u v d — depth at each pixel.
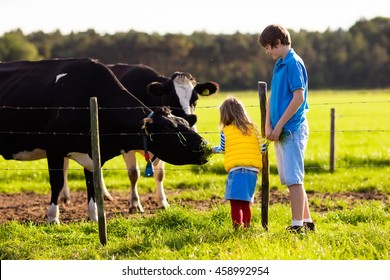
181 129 8.74
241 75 113.88
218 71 114.69
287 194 12.54
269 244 7.09
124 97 9.91
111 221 8.95
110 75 10.14
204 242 7.54
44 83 10.43
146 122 8.69
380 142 24.91
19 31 118.75
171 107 10.98
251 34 124.75
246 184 7.86
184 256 7.03
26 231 8.77
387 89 107.12
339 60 121.12
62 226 9.11
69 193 13.34
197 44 119.75
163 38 116.44
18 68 11.09
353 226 8.46
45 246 7.98
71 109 9.89
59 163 10.00
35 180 15.27
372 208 9.59
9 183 14.84
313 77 118.31
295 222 7.75
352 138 27.02
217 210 9.23
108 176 15.70
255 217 9.23
